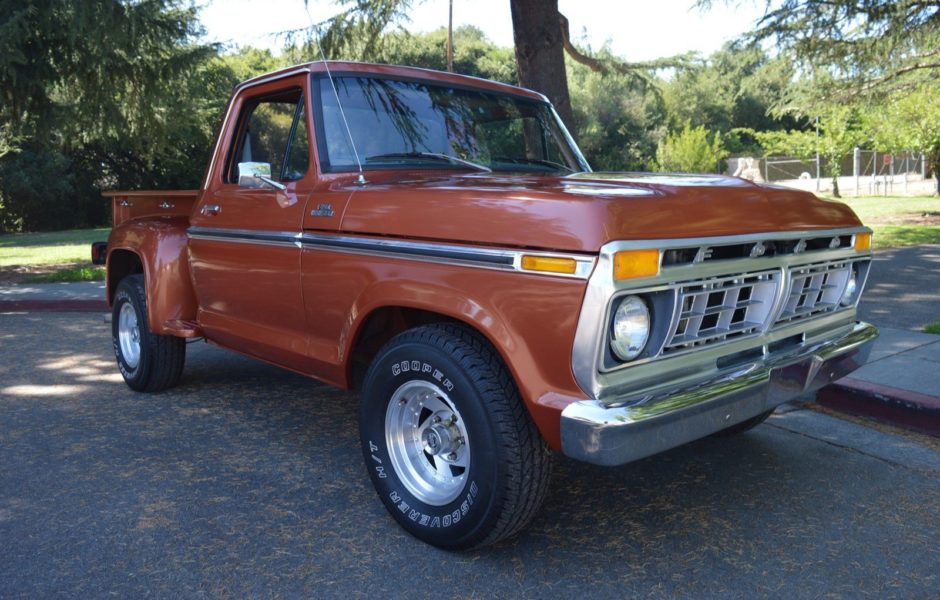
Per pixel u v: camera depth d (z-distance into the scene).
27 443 4.38
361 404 3.31
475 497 2.86
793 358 3.17
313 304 3.60
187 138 23.73
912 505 3.53
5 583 2.85
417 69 4.23
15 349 7.00
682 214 2.74
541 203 2.71
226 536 3.23
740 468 3.97
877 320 7.27
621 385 2.63
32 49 12.52
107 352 6.86
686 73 12.86
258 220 3.96
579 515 3.44
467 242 2.86
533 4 9.12
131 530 3.29
